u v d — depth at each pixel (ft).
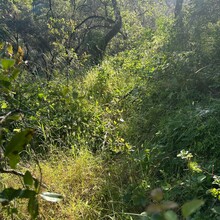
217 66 13.89
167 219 2.30
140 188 9.23
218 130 10.47
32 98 12.98
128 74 18.16
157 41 19.67
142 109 14.05
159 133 11.51
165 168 10.29
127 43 38.17
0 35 29.14
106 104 15.06
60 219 8.95
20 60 5.74
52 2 47.75
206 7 17.16
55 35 35.60
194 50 14.94
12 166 3.45
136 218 8.65
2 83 4.62
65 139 12.74
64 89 7.16
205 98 12.74
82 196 9.89
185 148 10.72
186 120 11.41
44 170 10.59
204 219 7.89
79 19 47.21
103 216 9.08
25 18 46.42
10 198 3.30
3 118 4.30
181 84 13.89
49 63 24.38
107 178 10.39
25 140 3.43
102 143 12.18
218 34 15.16
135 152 11.16
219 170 9.37
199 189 8.63
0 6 46.29
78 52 38.99
